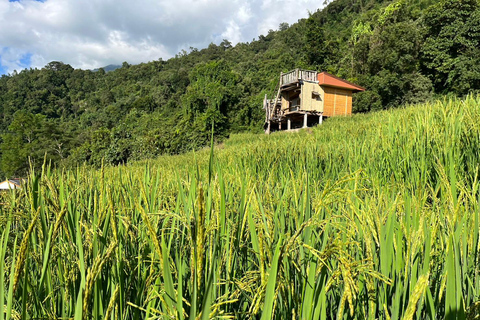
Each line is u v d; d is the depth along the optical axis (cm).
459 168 297
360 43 4322
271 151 664
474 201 121
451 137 345
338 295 121
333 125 2064
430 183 282
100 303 92
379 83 3578
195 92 5462
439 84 3666
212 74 5619
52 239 92
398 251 105
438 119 483
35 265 131
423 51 3588
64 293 105
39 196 116
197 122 4828
